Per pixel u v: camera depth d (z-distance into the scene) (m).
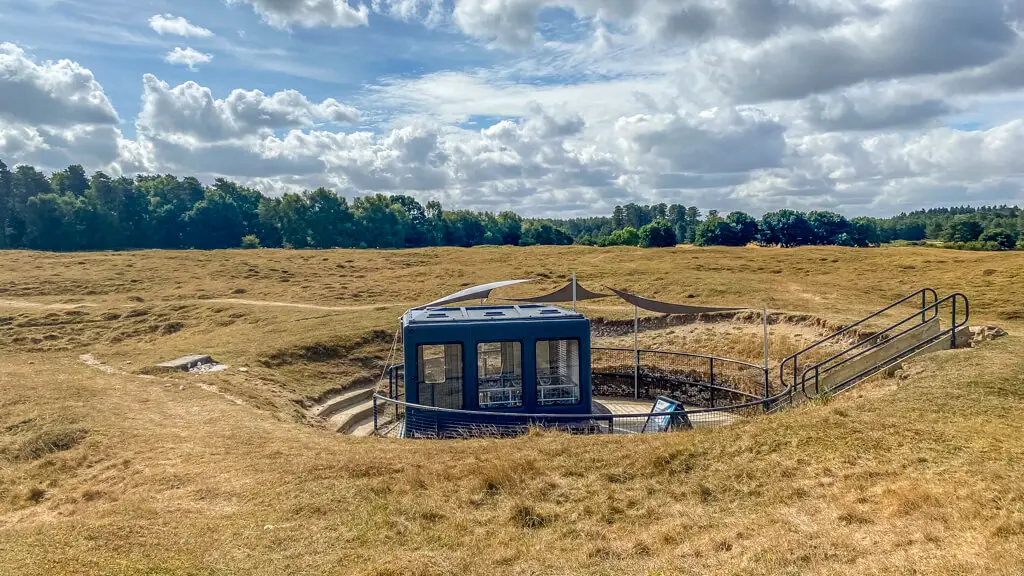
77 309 33.16
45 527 8.45
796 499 7.89
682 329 25.36
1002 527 6.26
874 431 9.48
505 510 8.51
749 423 11.10
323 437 12.75
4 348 25.64
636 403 18.98
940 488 7.37
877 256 42.50
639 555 7.02
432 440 12.41
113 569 7.04
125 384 17.50
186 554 7.45
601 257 49.84
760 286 32.38
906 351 14.48
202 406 15.27
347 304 35.25
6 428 13.52
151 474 10.38
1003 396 10.36
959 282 29.67
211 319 31.34
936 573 5.62
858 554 6.29
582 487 9.12
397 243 119.75
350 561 7.21
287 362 21.64
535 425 13.71
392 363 23.22
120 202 113.25
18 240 103.38
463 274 44.12
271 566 7.13
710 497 8.41
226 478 10.03
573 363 16.03
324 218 113.00
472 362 15.52
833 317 22.59
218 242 116.50
